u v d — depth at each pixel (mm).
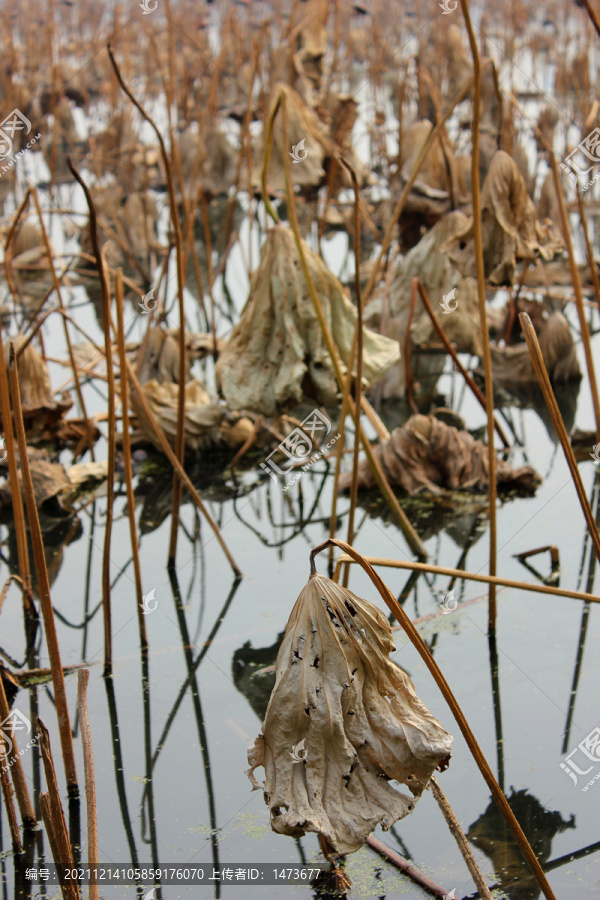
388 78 11258
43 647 3035
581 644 2846
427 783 1484
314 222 8453
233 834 2082
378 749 1450
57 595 3393
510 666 2734
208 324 6555
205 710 2629
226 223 8242
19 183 9656
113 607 3287
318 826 1385
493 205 3033
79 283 7742
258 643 2992
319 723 1423
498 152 3018
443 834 2037
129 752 2432
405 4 12367
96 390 5688
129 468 2871
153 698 2699
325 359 3303
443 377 5754
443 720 2473
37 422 4793
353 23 14617
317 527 3898
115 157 9898
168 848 2043
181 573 3525
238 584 3410
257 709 2627
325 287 3277
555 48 13281
